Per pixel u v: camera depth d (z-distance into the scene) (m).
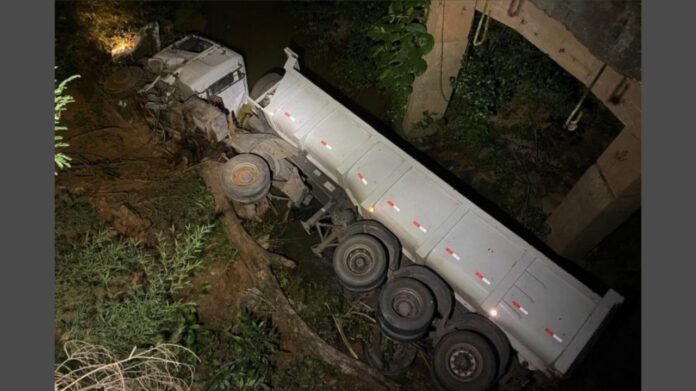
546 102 10.73
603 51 5.77
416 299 7.11
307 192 8.73
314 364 7.62
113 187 9.15
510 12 6.84
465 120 10.22
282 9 13.02
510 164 10.08
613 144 6.57
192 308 7.31
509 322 6.61
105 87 9.80
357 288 7.48
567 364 6.31
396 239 7.68
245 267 8.42
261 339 7.54
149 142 10.08
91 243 7.84
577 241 8.11
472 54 10.41
